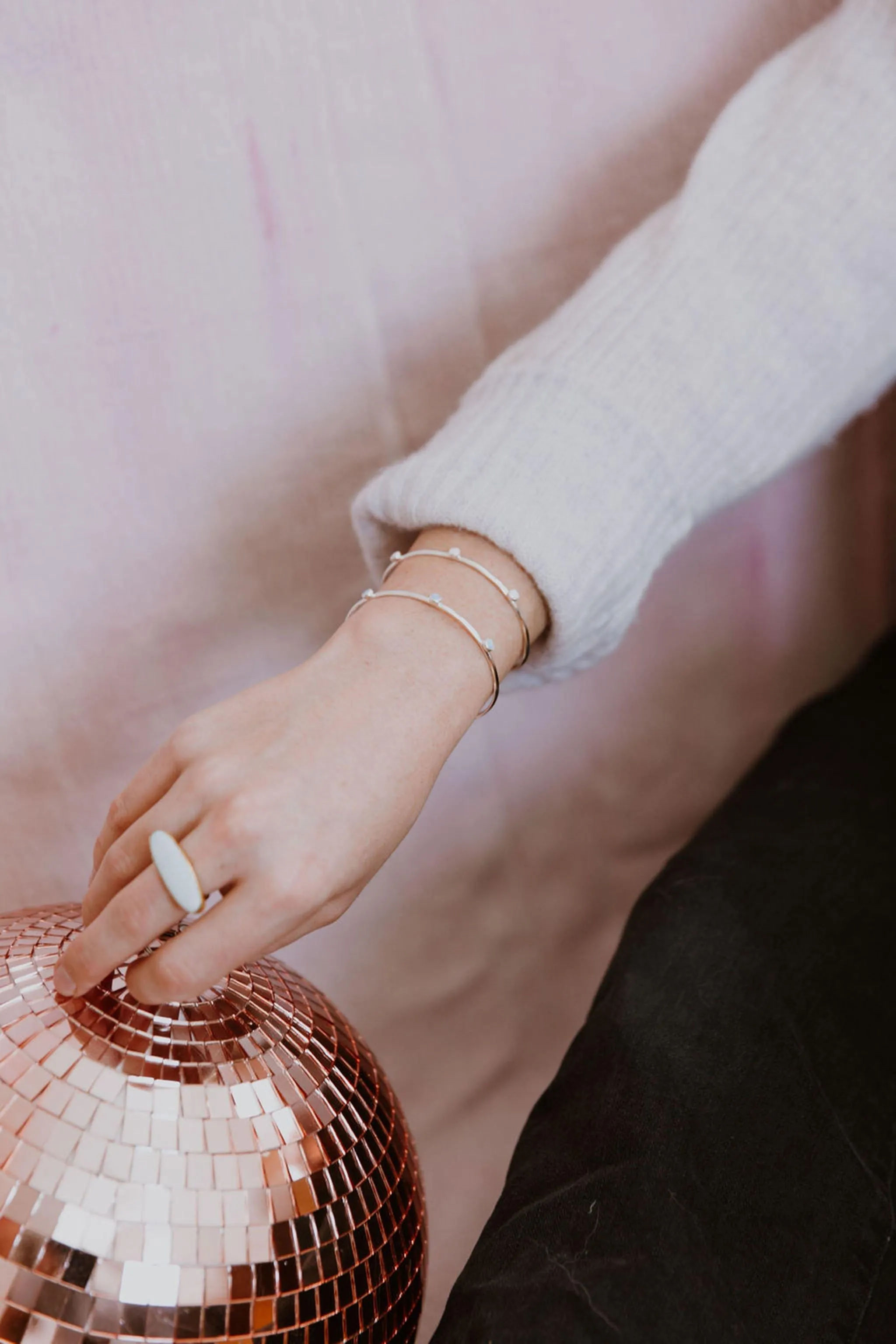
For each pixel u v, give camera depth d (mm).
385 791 547
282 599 772
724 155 677
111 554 721
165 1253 507
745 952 666
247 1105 537
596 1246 561
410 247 746
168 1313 505
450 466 611
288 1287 522
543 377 636
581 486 614
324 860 531
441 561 609
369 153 720
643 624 914
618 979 669
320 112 703
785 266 656
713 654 964
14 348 672
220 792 531
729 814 769
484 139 745
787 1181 590
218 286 706
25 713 725
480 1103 947
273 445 743
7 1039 532
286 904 525
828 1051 636
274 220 708
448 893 888
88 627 727
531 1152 620
